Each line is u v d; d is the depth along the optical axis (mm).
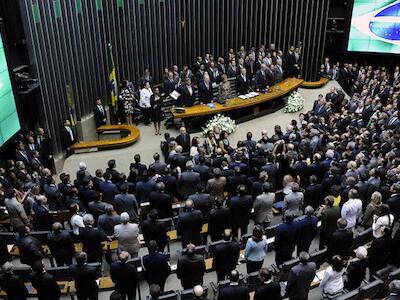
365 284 7648
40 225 9586
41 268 7168
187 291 7293
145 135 17844
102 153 16250
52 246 8383
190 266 7512
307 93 23281
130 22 19156
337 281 7367
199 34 21875
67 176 10617
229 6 22281
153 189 10609
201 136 17875
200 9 21484
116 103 18438
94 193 10188
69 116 16641
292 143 13305
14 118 12914
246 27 23172
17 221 9812
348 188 10141
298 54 22594
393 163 11445
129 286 7480
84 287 7426
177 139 14867
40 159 14164
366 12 22922
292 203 9430
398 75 21891
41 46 14898
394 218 9297
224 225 9055
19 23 13781
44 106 15203
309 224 8586
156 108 17391
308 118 16828
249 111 19672
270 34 23891
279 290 6684
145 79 18828
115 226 8438
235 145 17391
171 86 18953
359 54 25453
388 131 13922
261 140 13305
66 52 16250
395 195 9617
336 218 8875
